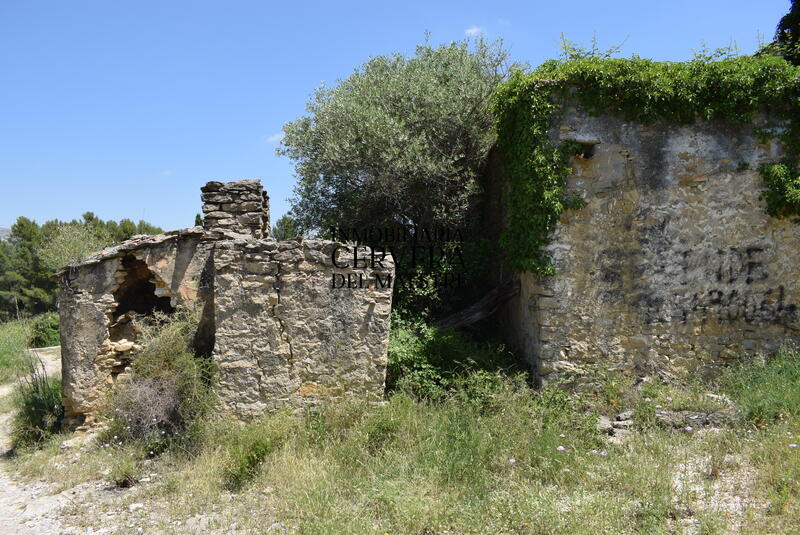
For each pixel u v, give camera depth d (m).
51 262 22.36
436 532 4.47
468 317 9.33
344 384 6.85
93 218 32.97
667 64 7.76
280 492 5.24
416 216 11.02
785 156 7.77
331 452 5.88
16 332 16.12
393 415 6.29
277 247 6.77
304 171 12.11
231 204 8.58
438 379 7.62
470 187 10.03
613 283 7.69
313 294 6.80
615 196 7.69
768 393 6.47
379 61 12.08
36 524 4.95
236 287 6.72
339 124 10.91
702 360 7.71
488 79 11.23
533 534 4.30
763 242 7.75
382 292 6.94
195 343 7.53
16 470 6.66
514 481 5.23
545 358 7.62
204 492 5.39
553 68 7.76
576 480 5.18
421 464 5.50
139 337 7.97
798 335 7.74
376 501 4.90
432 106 10.44
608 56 7.73
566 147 7.59
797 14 10.73
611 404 7.20
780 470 4.85
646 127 7.71
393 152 10.01
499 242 8.66
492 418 6.39
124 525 4.88
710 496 4.67
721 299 7.73
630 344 7.69
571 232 7.65
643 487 4.89
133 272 8.17
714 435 5.89
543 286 7.65
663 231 7.71
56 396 8.33
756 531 4.05
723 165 7.75
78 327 7.54
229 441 6.18
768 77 7.63
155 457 6.43
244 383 6.71
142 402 6.65
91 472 6.18
